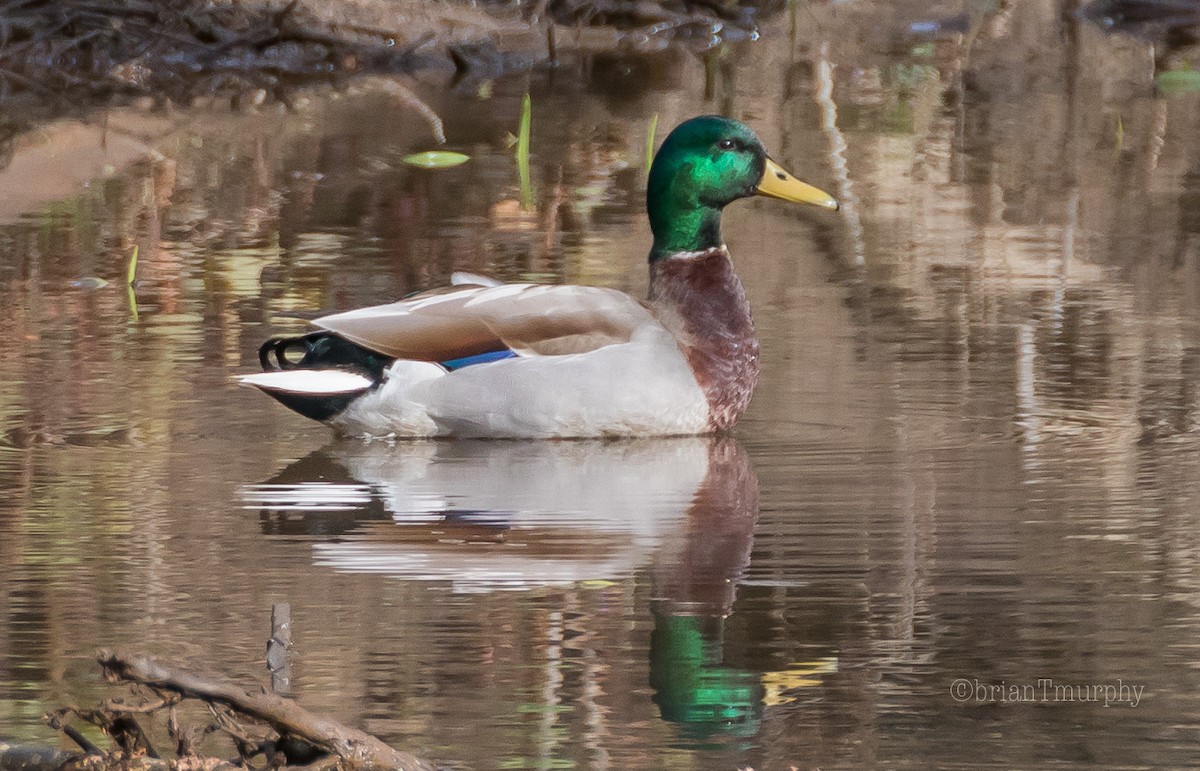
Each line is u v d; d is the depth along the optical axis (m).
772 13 28.20
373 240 16.56
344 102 23.61
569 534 9.49
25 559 9.10
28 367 12.84
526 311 11.58
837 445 11.25
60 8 25.09
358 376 11.45
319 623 8.13
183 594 8.56
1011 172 19.36
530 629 8.04
